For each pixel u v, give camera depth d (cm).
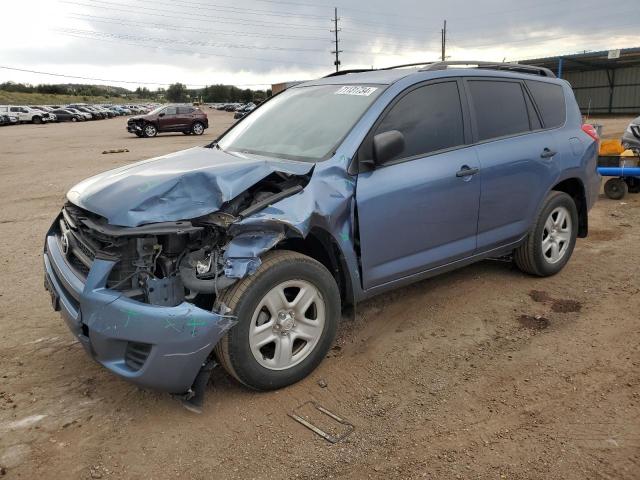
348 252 353
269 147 400
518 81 482
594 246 625
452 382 346
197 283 301
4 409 325
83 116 5778
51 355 390
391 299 475
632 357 369
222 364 317
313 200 330
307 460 278
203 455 283
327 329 347
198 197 302
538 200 479
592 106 5075
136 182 314
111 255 299
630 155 870
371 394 335
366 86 409
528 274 523
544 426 300
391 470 270
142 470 274
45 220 830
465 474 265
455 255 423
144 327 284
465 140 426
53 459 282
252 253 300
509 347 389
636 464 269
